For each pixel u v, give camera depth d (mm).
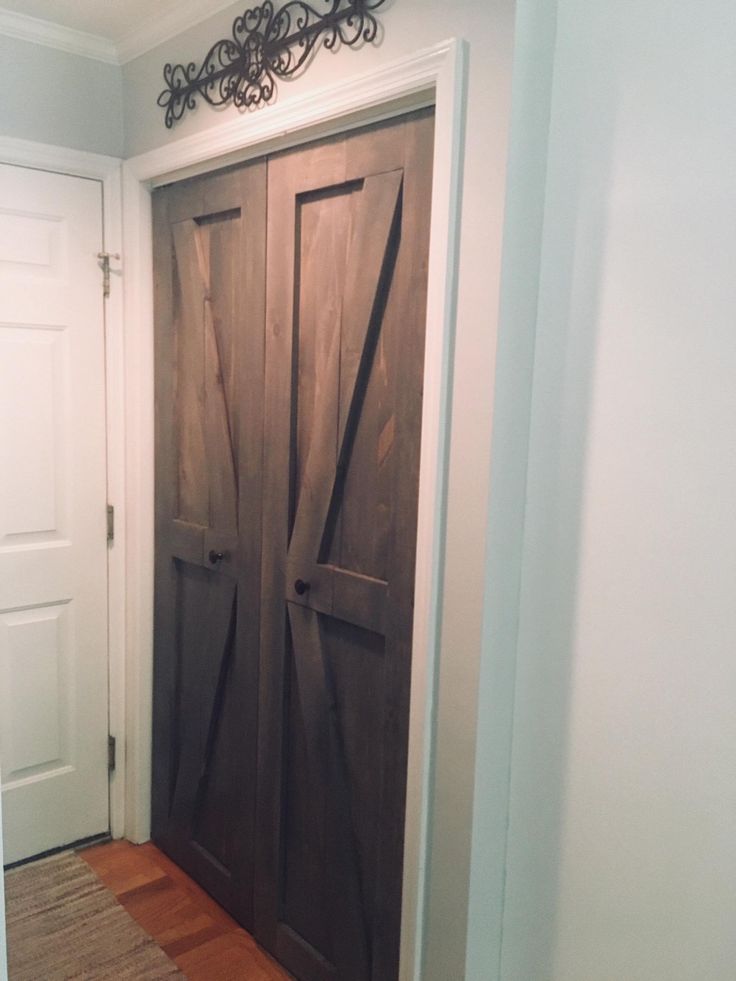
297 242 1756
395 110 1496
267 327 1848
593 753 1448
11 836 2314
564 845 1508
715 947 1298
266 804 1976
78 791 2426
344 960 1797
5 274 2117
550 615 1492
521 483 1490
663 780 1353
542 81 1365
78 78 2172
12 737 2283
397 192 1514
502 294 1351
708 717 1284
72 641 2359
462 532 1445
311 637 1806
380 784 1684
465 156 1364
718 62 1195
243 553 1985
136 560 2357
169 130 2084
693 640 1295
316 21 1616
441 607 1496
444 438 1444
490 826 1552
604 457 1390
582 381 1410
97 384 2312
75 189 2205
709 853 1298
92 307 2275
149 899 2217
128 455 2354
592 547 1419
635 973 1415
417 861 1564
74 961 1980
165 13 1994
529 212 1391
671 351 1287
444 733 1515
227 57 1860
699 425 1263
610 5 1315
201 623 2184
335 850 1793
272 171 1797
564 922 1521
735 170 1188
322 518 1743
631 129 1308
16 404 2180
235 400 1986
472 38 1329
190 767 2256
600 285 1371
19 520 2223
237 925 2121
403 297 1523
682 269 1264
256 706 1989
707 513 1263
